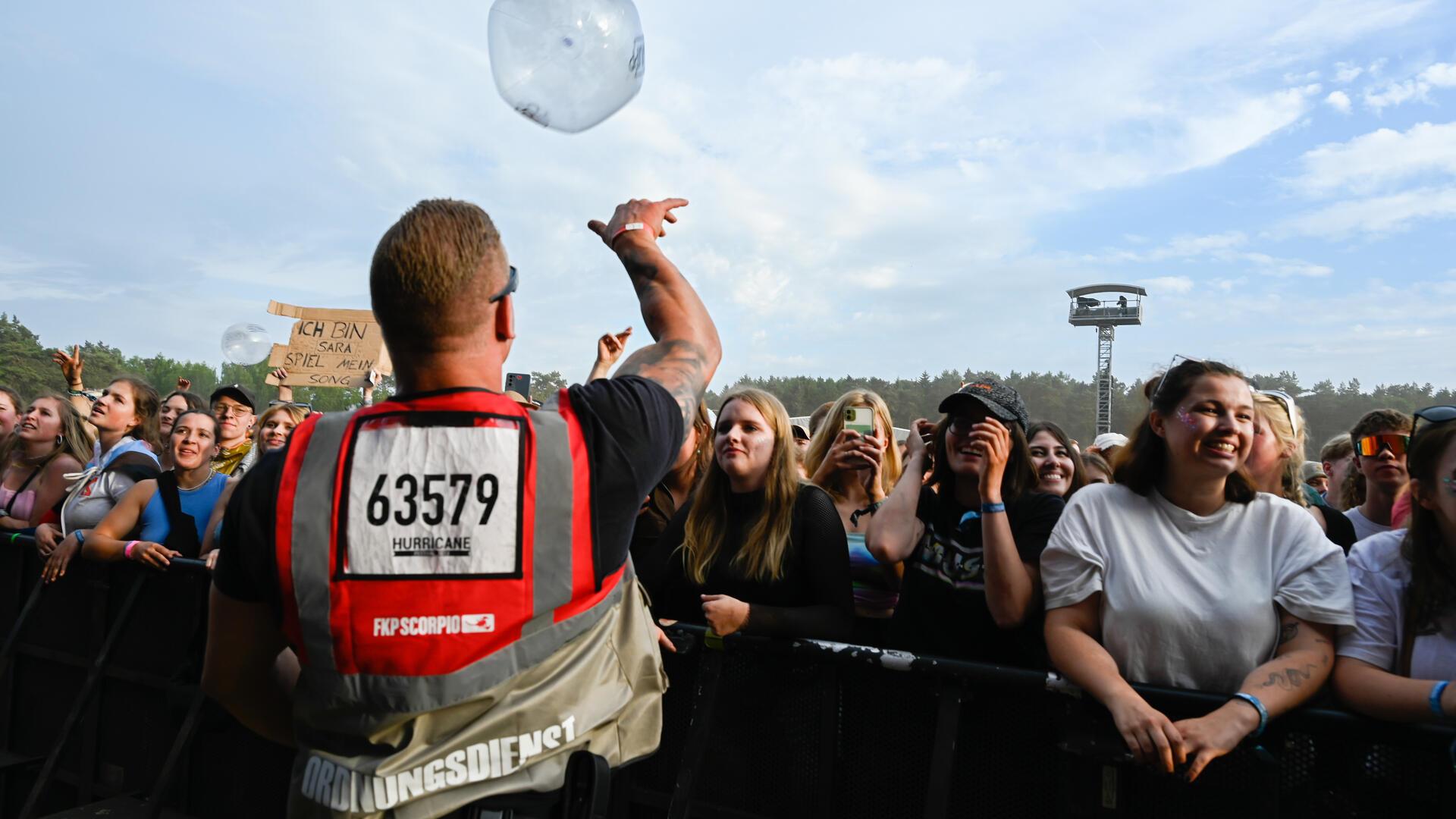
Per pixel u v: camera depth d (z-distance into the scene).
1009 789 1.91
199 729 2.91
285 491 1.16
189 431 3.51
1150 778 1.76
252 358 6.89
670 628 2.39
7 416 5.24
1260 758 1.65
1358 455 3.42
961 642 2.28
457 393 1.21
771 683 2.25
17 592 3.96
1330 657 1.74
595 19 1.60
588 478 1.20
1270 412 2.67
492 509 1.15
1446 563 1.71
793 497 2.52
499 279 1.24
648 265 1.51
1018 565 2.09
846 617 2.40
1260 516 1.90
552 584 1.17
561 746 1.17
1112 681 1.74
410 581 1.13
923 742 2.02
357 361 7.14
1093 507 2.00
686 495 3.24
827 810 2.12
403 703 1.12
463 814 1.11
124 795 3.17
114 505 3.80
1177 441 1.88
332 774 1.14
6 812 3.57
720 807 2.27
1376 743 1.60
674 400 1.31
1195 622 1.80
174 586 3.15
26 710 3.72
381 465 1.16
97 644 3.43
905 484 2.52
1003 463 2.11
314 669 1.15
